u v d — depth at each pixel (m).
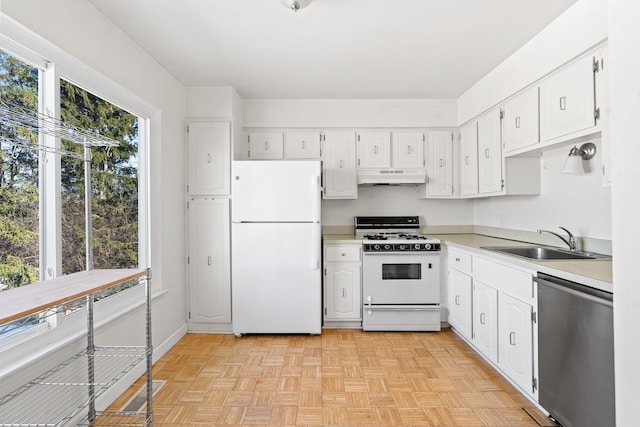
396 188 4.09
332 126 3.75
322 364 2.65
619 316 0.73
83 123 2.05
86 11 1.95
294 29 2.30
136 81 2.48
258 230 3.23
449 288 3.32
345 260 3.41
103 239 2.27
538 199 2.96
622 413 0.72
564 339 1.72
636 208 0.70
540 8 2.08
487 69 3.00
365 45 2.54
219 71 2.99
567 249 2.54
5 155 1.54
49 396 1.66
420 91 3.54
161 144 2.84
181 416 2.00
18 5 1.50
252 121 3.73
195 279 3.35
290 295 3.25
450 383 2.36
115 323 2.20
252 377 2.45
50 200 1.75
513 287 2.20
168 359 2.75
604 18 1.83
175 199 3.11
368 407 2.08
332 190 3.77
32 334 1.64
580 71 2.05
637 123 0.69
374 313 3.35
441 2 2.02
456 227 4.08
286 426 1.91
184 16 2.13
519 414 2.01
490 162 3.13
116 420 1.95
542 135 2.41
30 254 1.67
